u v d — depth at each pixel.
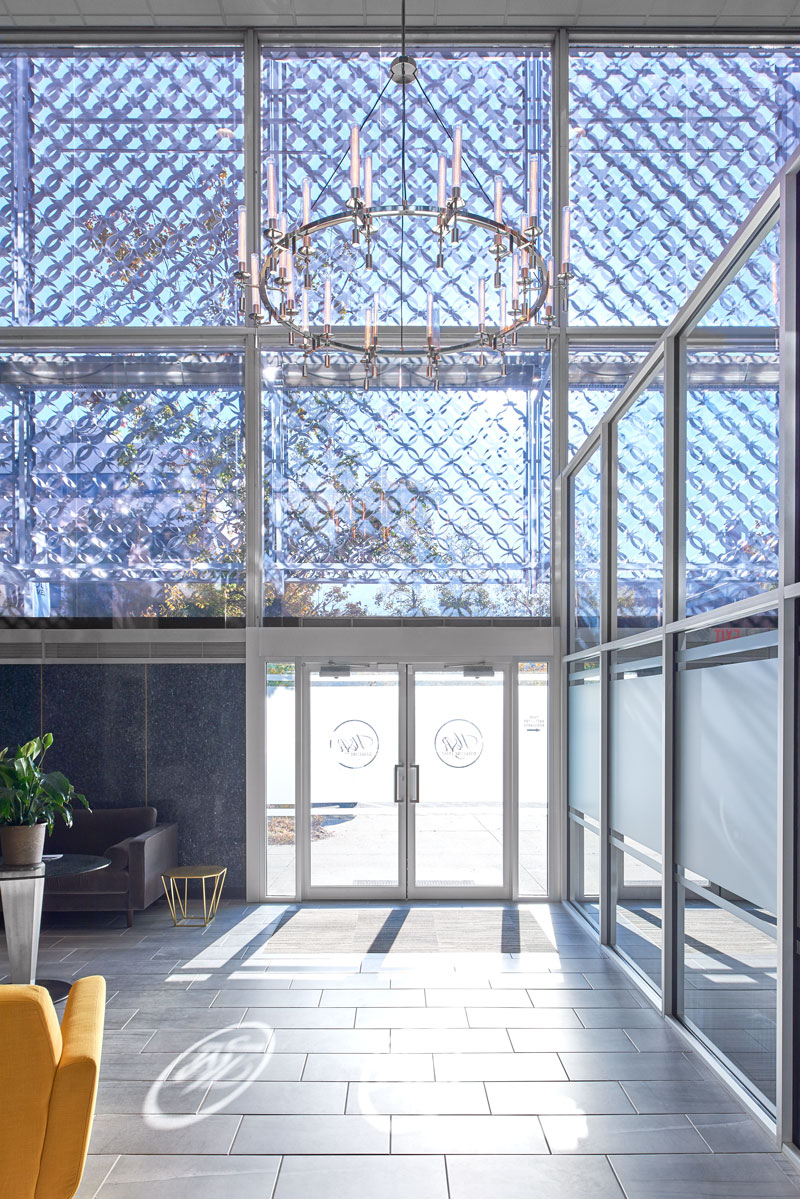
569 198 8.77
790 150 8.82
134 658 8.52
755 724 4.01
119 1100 4.17
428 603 8.57
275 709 8.47
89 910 7.41
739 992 4.20
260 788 8.37
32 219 8.84
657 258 8.76
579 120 8.84
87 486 8.62
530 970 6.14
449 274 8.74
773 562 3.85
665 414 5.31
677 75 8.87
